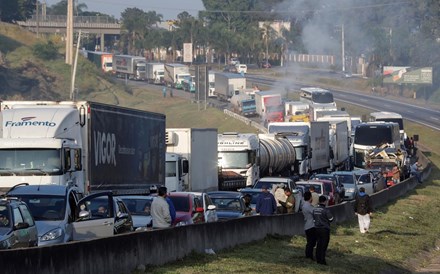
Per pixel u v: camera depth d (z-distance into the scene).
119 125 58.78
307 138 105.06
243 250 44.06
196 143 77.25
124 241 31.77
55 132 50.12
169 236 36.34
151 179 66.69
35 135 49.88
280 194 59.38
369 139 122.25
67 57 198.12
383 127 122.00
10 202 31.47
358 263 47.47
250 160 84.56
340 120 135.50
